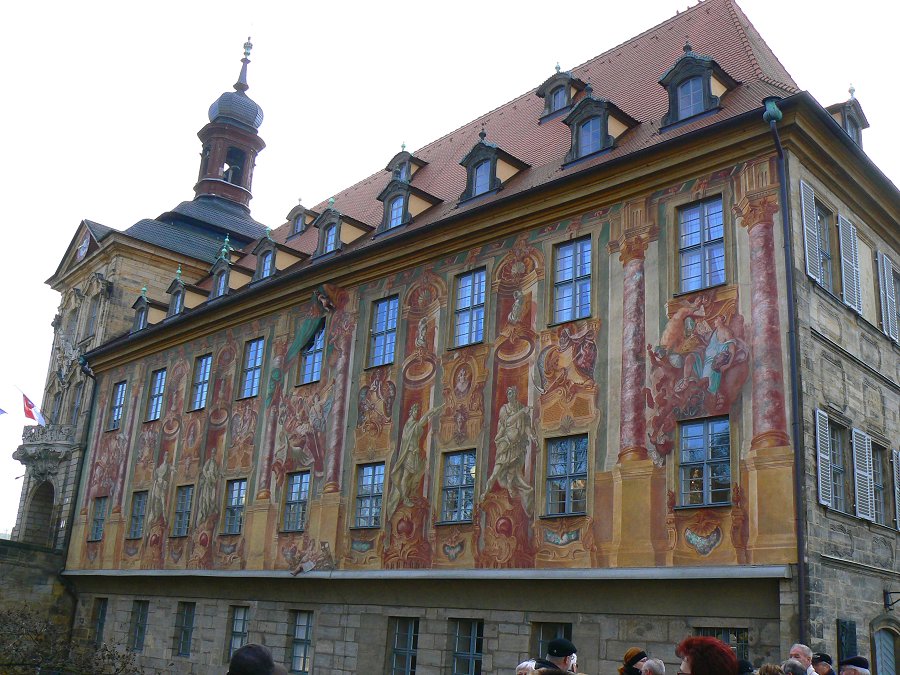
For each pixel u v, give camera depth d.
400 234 26.20
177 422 34.16
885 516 20.77
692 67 21.91
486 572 21.31
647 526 18.94
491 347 23.41
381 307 27.28
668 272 20.27
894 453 21.27
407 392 25.25
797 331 17.98
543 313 22.47
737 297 18.97
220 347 33.28
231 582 28.98
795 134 19.16
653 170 20.89
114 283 43.00
